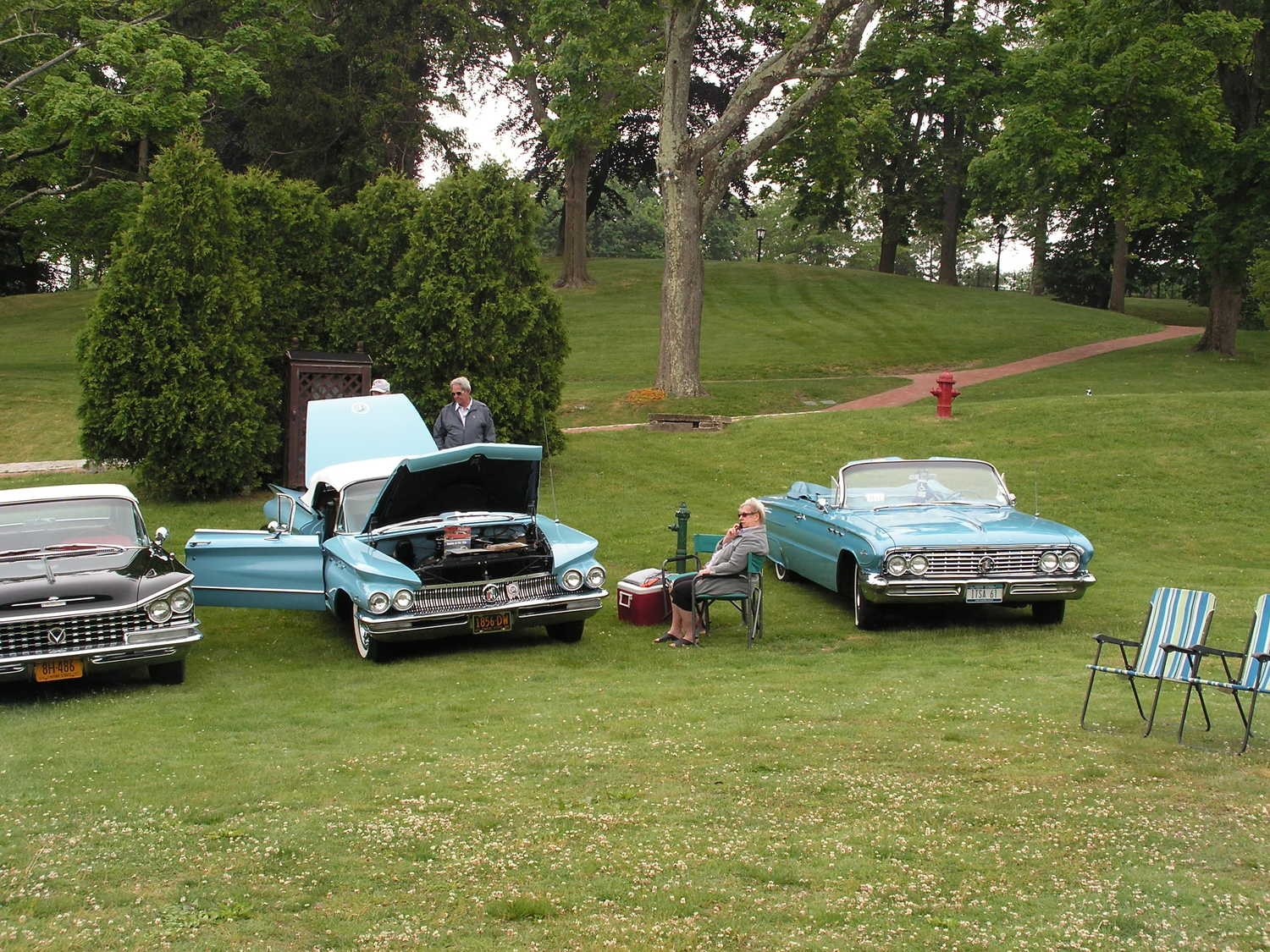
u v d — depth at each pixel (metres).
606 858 5.32
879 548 10.73
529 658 10.25
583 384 35.22
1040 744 7.01
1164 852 5.26
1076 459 20.22
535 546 10.84
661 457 21.27
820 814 5.86
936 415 24.14
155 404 17.19
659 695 8.54
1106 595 12.73
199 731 7.73
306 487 12.98
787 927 4.59
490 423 14.52
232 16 36.16
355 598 10.03
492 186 19.89
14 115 31.17
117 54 29.73
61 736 7.62
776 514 13.79
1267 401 23.09
